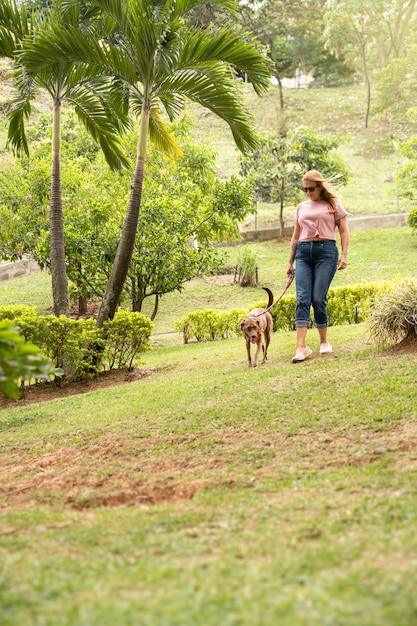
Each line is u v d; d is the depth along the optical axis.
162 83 9.90
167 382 8.26
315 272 7.83
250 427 5.22
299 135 27.84
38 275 25.14
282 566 2.44
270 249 27.95
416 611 2.01
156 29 9.08
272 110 48.84
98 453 5.25
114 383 9.82
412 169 27.72
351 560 2.46
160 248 14.55
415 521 2.83
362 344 8.56
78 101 11.01
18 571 2.61
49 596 2.30
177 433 5.39
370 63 51.50
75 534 3.18
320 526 2.89
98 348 10.16
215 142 40.75
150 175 17.48
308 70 59.94
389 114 45.16
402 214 30.11
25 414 7.71
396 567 2.33
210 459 4.57
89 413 7.06
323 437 4.66
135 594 2.29
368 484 3.49
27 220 17.80
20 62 9.32
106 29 10.00
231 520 3.17
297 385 6.44
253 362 8.58
